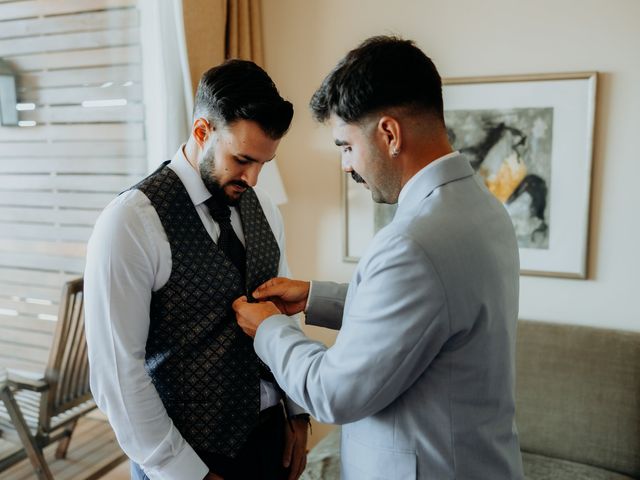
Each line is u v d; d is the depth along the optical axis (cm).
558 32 214
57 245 199
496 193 229
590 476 195
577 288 225
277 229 145
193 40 206
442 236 92
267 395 134
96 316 110
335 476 191
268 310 114
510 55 221
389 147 99
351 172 107
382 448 102
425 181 99
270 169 234
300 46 251
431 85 97
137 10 219
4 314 186
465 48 226
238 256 126
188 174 120
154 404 114
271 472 138
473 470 100
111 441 233
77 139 202
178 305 117
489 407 101
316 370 99
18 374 193
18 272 188
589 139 213
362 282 97
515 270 105
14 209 184
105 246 109
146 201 114
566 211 221
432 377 98
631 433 200
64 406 207
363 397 94
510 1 218
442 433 98
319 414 99
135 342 112
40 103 189
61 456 219
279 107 112
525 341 219
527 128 222
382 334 92
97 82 208
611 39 208
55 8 191
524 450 213
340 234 257
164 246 114
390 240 93
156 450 114
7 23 177
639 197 212
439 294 90
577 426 206
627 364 205
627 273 218
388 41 98
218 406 122
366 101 96
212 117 113
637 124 209
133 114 223
